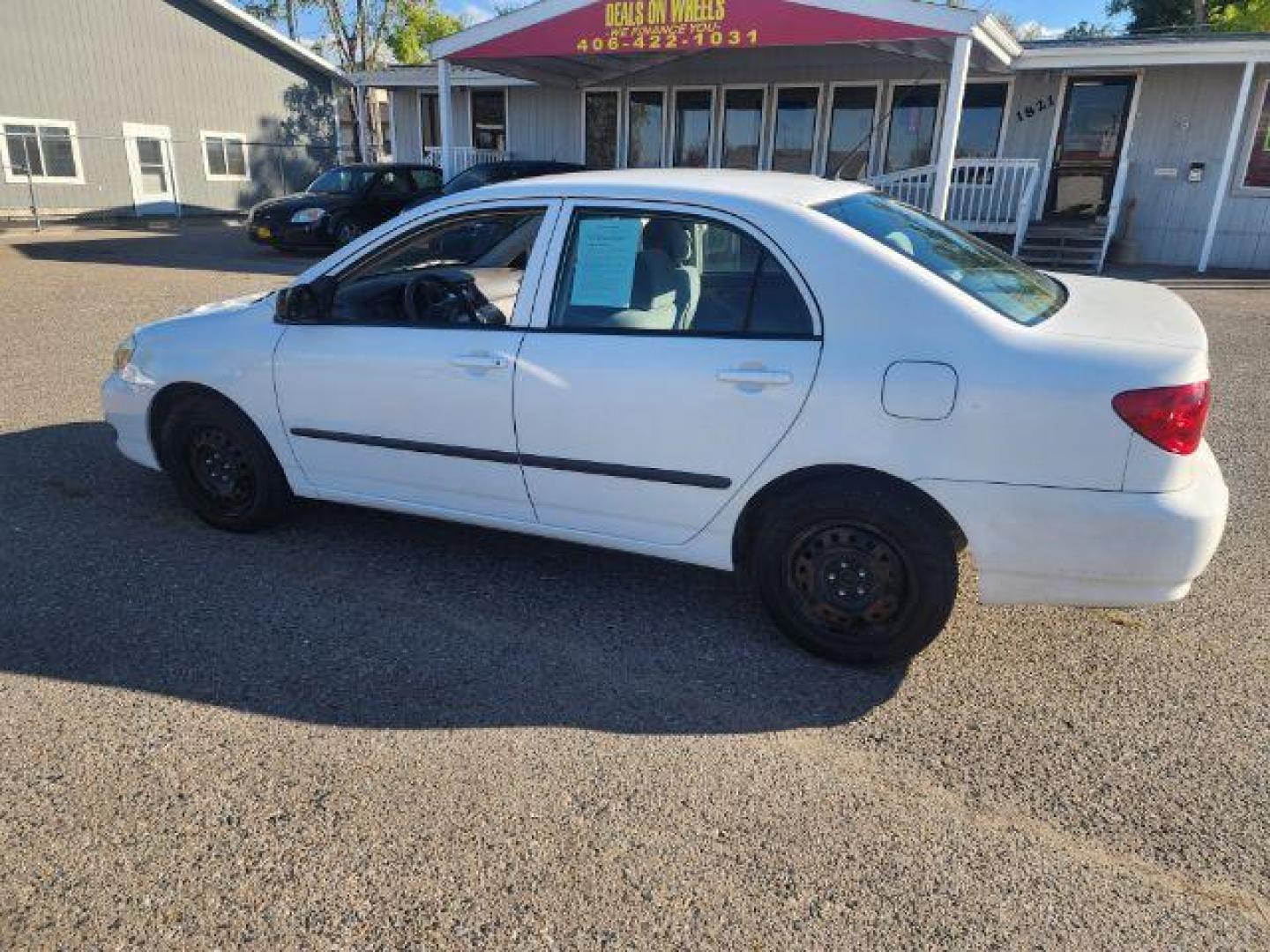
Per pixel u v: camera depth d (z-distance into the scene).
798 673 3.18
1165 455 2.70
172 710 2.91
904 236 3.25
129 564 3.94
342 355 3.73
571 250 3.38
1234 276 13.26
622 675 3.15
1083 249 13.65
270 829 2.41
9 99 20.30
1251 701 3.03
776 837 2.40
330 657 3.24
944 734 2.84
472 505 3.70
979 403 2.79
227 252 16.39
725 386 3.07
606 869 2.29
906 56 14.48
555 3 13.37
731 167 17.34
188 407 4.14
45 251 15.99
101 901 2.18
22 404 6.37
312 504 4.66
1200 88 13.72
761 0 11.90
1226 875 2.29
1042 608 3.63
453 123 20.03
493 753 2.73
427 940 2.08
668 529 3.35
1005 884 2.25
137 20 22.52
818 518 3.07
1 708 2.91
